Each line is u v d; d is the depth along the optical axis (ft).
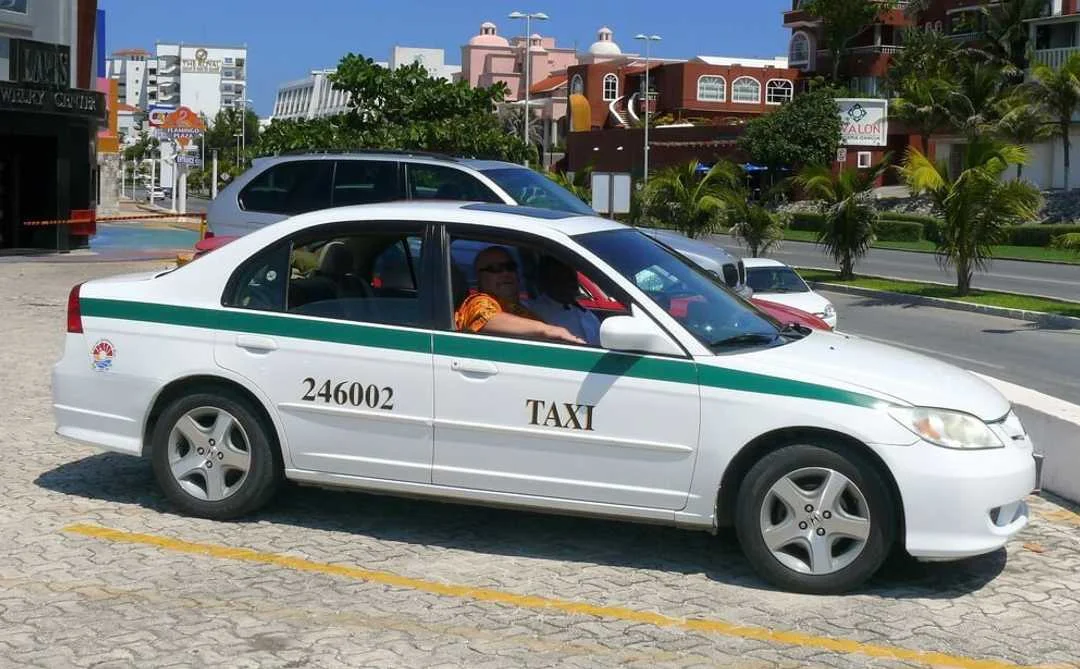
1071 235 73.31
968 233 85.05
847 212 99.50
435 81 66.18
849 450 18.19
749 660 15.93
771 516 18.62
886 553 18.26
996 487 17.95
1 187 92.53
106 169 168.45
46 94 88.28
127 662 15.42
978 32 212.84
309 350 20.62
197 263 21.72
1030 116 172.65
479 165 37.32
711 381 18.67
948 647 16.56
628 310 19.48
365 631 16.66
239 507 21.44
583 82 302.25
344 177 38.19
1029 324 72.18
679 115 280.51
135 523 21.57
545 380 19.35
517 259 20.22
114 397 21.80
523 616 17.40
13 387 34.27
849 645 16.52
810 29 268.41
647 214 103.71
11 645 15.93
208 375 21.16
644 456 18.99
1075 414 24.68
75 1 93.30
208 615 17.16
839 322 72.64
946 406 18.25
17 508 22.38
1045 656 16.33
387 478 20.44
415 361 20.01
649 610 17.78
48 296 60.03
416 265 20.52
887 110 214.48
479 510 22.91
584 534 21.57
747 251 131.64
